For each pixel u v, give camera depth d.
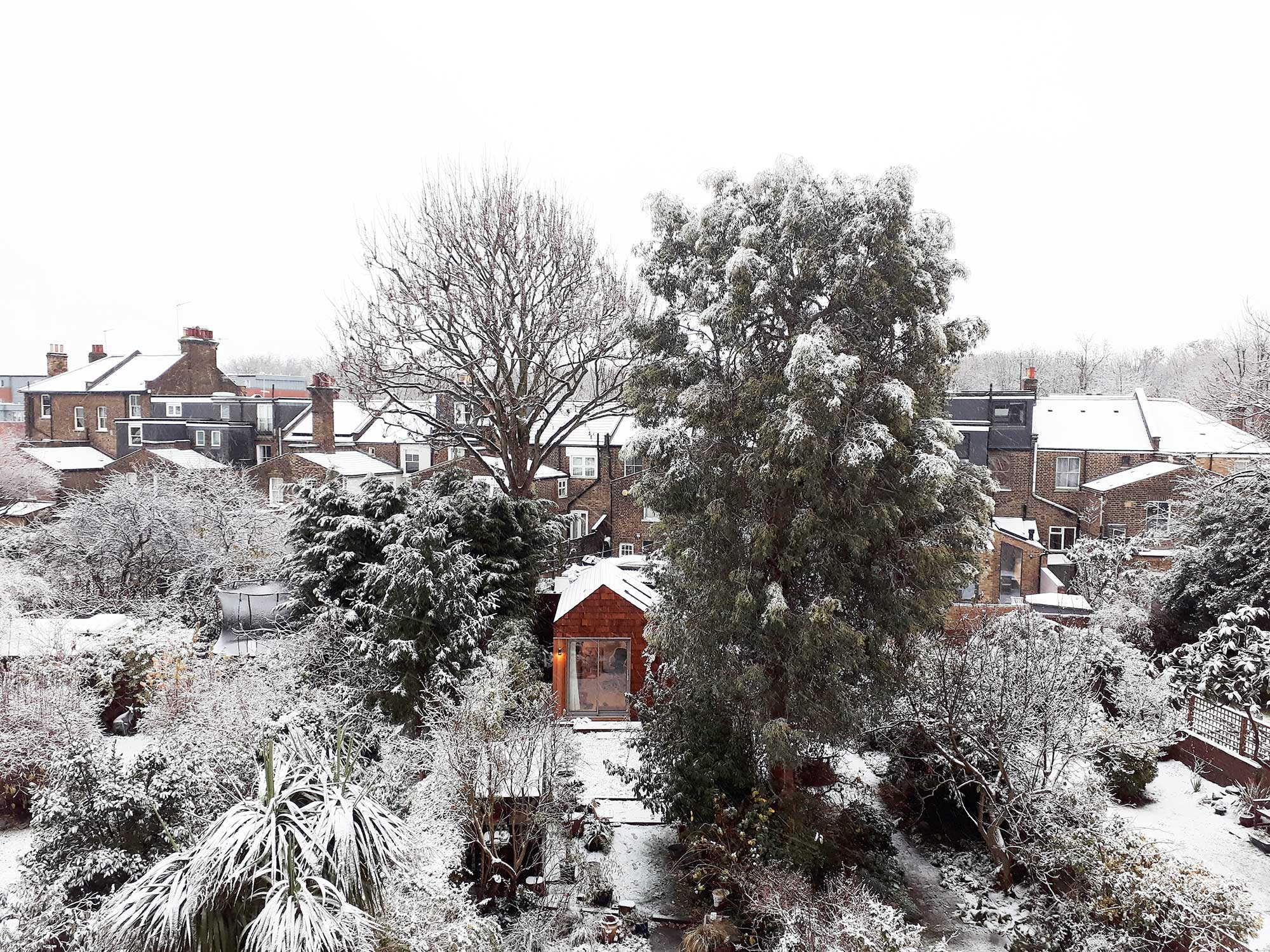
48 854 8.42
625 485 35.62
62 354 54.91
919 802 14.83
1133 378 81.06
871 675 13.06
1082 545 23.33
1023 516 31.94
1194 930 9.70
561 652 18.75
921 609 12.80
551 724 12.99
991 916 11.98
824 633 12.02
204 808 8.71
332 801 5.14
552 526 21.72
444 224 22.17
